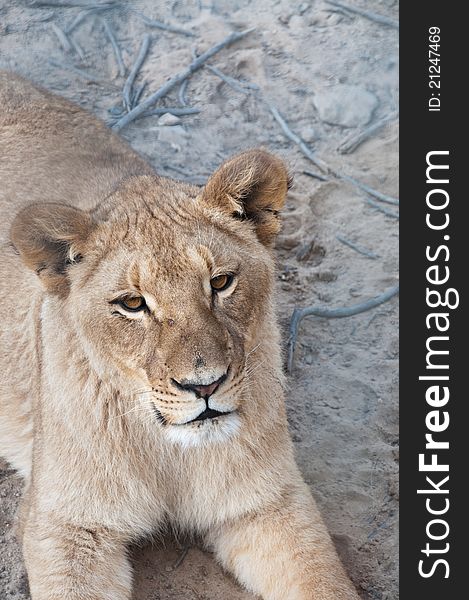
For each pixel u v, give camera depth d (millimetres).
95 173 9062
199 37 13828
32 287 8180
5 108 10039
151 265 6359
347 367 9656
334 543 7949
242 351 6602
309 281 10586
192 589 7488
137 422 7137
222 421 6504
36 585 7062
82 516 7176
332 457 8727
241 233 6867
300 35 13922
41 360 7566
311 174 11836
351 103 12734
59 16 14047
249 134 12555
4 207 9055
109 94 13094
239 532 7539
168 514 7762
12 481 8453
